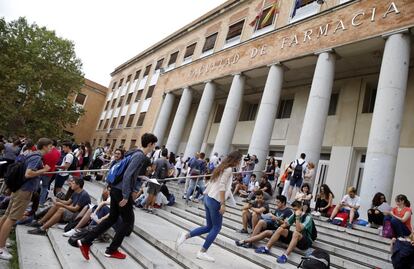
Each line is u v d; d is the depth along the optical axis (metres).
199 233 4.80
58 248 4.93
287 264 5.32
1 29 26.41
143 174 6.35
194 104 25.53
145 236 5.75
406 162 11.72
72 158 9.09
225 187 4.73
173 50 27.80
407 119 12.25
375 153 9.09
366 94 14.30
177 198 11.31
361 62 13.49
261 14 18.27
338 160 13.98
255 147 13.86
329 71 12.20
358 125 13.91
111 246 4.48
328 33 12.69
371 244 6.29
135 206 9.47
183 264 4.49
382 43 11.16
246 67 16.52
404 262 4.89
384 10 11.02
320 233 7.07
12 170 4.65
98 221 5.93
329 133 14.88
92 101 41.75
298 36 14.08
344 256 5.89
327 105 11.91
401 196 6.31
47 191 8.48
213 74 19.03
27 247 5.08
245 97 20.91
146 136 4.61
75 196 6.62
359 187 13.16
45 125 26.58
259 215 6.73
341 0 13.37
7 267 4.25
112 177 4.46
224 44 20.70
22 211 4.72
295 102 17.39
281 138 17.25
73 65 29.17
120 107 34.69
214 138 22.22
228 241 6.27
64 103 28.27
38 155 4.87
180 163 15.62
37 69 27.16
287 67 14.82
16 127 26.22
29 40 27.19
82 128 40.56
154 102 26.05
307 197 8.70
